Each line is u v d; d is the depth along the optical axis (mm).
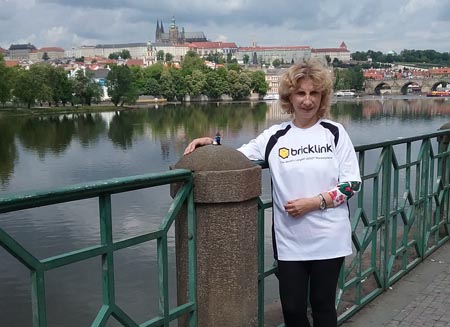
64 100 105062
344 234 3043
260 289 3410
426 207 5723
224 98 144250
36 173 35906
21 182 32875
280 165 3020
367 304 4633
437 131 5895
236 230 2926
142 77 136750
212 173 2844
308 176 2961
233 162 2895
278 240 3102
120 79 111250
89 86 109375
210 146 2943
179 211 2963
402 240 5324
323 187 2975
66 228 17641
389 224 4898
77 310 11297
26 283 12461
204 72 141625
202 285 2969
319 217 2982
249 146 3174
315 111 3012
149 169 37125
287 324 3189
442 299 4719
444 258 5895
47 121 80562
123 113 98188
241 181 2875
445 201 6547
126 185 2455
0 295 11945
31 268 2139
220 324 2986
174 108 110812
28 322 11008
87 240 16625
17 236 16969
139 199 21141
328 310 3090
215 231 2906
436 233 6207
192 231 2912
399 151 17156
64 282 12453
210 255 2928
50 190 2174
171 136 58219
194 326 3012
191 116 88750
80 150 47250
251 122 75438
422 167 5605
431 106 98000
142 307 11148
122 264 13133
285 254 3064
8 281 12539
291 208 2949
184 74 141125
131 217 18641
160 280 2771
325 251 3004
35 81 95000
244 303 3023
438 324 4215
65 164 39438
